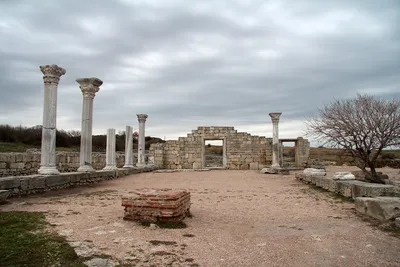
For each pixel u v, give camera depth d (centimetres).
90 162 1884
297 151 3262
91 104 1903
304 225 843
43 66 1514
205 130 3422
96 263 519
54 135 1527
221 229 785
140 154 3003
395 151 3488
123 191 1497
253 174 2620
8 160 1738
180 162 3416
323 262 569
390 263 567
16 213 877
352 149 1611
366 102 1559
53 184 1437
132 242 648
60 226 745
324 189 1563
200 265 541
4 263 499
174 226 788
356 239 708
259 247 645
